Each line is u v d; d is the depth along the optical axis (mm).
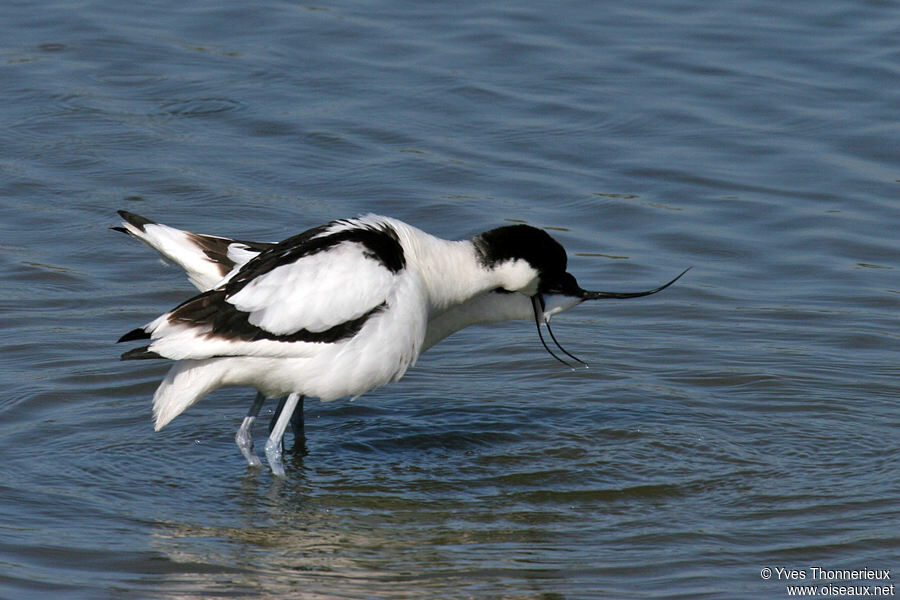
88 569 8523
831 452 10703
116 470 10164
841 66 18500
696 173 16078
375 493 9961
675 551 8984
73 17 19828
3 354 12078
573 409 11609
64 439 10641
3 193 15141
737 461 10523
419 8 20453
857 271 14312
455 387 12117
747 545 9086
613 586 8477
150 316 13023
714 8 20438
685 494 9961
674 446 10812
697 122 17203
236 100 17516
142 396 11523
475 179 15836
